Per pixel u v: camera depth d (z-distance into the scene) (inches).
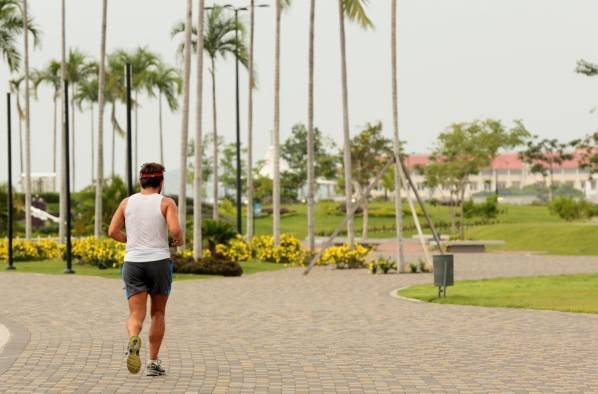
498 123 3718.0
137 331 487.5
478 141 3703.3
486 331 728.3
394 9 1664.6
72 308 924.0
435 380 498.9
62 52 2309.3
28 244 2047.2
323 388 473.7
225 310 913.5
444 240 2950.3
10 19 2454.5
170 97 3715.6
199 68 1616.6
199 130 1622.8
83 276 1521.9
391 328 751.1
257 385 480.4
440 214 4707.2
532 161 7755.9
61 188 2241.6
